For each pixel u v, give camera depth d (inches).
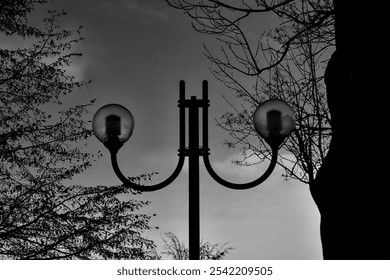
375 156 187.5
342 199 199.0
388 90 190.5
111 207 561.3
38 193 561.9
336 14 224.4
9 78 593.3
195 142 255.3
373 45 196.5
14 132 566.3
